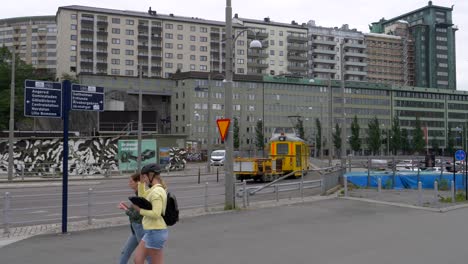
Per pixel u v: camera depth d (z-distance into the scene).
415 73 178.38
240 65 138.75
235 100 121.31
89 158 43.38
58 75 119.81
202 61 133.38
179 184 31.45
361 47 162.62
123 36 125.12
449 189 27.16
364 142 138.50
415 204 18.58
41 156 42.25
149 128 65.81
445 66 178.88
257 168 31.17
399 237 11.29
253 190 18.36
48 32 162.12
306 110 130.62
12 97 34.06
